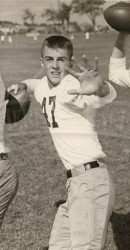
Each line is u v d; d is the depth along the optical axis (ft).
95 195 9.74
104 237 9.86
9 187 10.03
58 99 9.91
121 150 18.42
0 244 12.38
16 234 12.90
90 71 9.57
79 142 9.99
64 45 9.89
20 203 14.78
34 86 10.67
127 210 14.33
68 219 10.79
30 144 19.53
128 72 10.03
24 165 17.79
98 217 9.71
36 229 13.15
